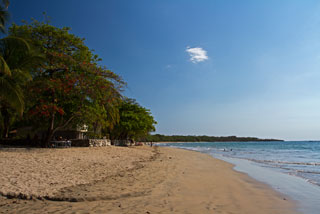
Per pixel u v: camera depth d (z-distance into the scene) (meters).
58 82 18.30
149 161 17.02
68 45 21.08
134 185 8.27
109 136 39.88
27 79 17.28
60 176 8.84
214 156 29.70
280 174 13.22
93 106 21.50
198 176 11.49
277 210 6.29
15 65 16.70
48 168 10.05
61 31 20.73
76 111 20.58
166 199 6.79
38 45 19.59
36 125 23.92
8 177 7.99
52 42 20.39
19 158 11.93
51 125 19.95
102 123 25.91
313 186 9.81
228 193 8.10
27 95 18.08
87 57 22.20
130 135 51.59
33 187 7.10
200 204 6.48
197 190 8.25
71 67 20.12
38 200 6.20
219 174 12.68
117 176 9.88
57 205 5.85
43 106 17.69
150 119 44.28
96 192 7.03
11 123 25.42
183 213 5.61
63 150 17.52
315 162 21.19
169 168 13.62
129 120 37.75
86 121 22.23
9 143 22.44
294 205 6.80
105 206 5.88
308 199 7.54
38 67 18.14
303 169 15.78
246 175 12.74
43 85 17.55
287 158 26.64
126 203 6.20
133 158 17.91
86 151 18.39
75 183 8.02
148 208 5.84
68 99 20.05
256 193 8.33
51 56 19.34
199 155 29.80
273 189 9.13
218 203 6.70
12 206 5.66
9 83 15.21
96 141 23.94
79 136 29.17
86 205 5.91
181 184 9.06
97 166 11.90
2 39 15.94
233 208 6.29
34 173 8.90
